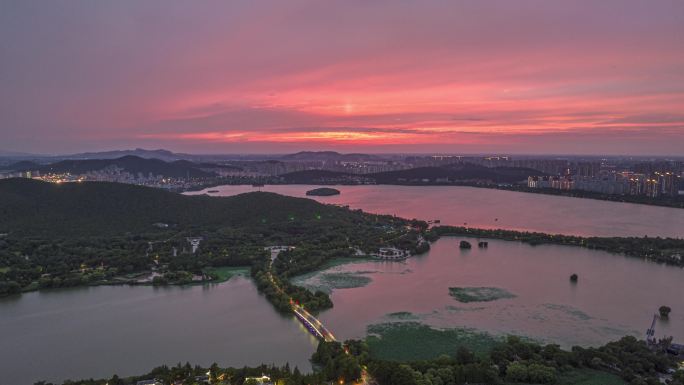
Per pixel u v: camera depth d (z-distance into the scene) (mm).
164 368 194625
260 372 191625
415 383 179125
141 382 185375
